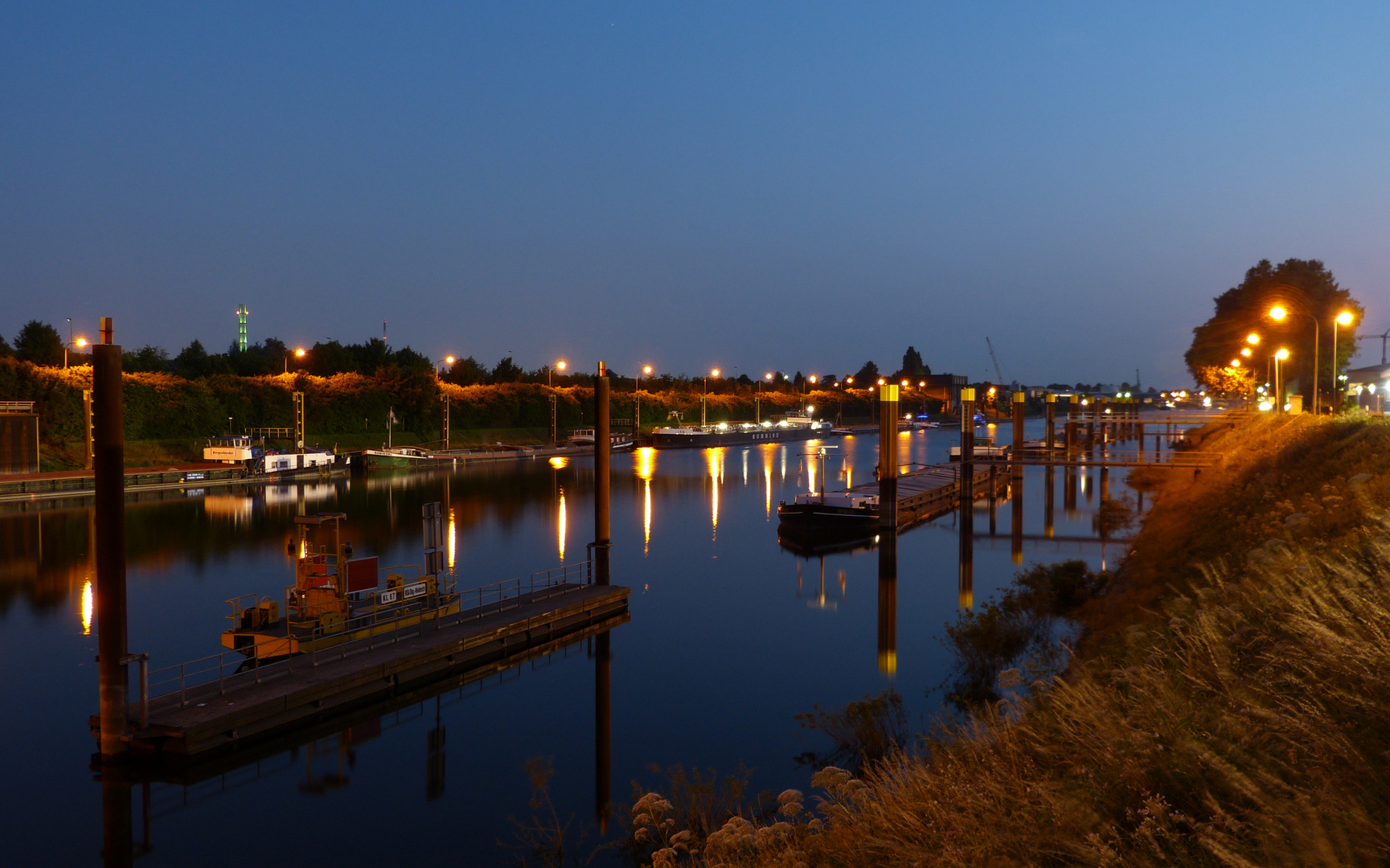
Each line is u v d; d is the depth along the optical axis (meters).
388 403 131.75
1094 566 44.94
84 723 24.94
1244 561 19.61
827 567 48.06
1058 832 7.08
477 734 23.97
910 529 60.19
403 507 72.94
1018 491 77.38
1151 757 7.68
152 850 18.14
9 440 76.06
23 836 18.69
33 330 106.44
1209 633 10.95
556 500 79.00
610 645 32.44
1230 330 100.75
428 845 18.22
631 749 22.88
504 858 17.61
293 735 22.97
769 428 176.00
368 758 22.42
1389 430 28.77
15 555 49.97
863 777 19.52
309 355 142.25
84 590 41.81
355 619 27.84
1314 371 55.97
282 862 17.67
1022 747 10.39
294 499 77.94
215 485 86.38
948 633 29.28
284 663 25.23
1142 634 15.98
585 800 20.06
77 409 91.19
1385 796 5.89
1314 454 32.03
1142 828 6.36
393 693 25.91
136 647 32.28
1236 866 5.63
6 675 29.31
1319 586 10.02
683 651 31.73
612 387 197.25
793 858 11.05
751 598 40.53
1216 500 35.88
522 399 158.25
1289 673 8.49
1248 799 6.74
